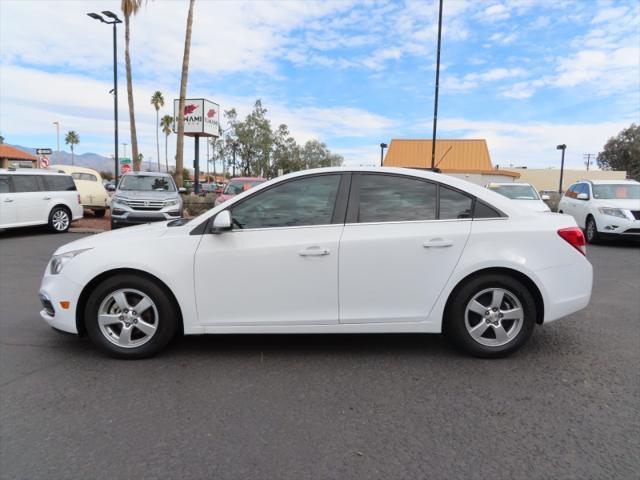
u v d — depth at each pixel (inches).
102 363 161.5
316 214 163.2
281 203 164.4
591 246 475.8
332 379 148.7
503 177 1699.1
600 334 191.2
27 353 170.6
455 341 164.1
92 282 163.0
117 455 107.8
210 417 125.0
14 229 578.9
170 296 162.6
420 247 158.2
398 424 121.3
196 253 159.3
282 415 126.1
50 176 542.3
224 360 164.6
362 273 158.7
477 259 158.1
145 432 117.6
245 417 125.0
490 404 132.0
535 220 164.6
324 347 177.6
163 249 159.9
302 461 105.7
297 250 158.2
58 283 162.6
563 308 163.0
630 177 2449.6
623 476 100.1
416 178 165.9
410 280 159.3
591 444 112.0
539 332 193.6
